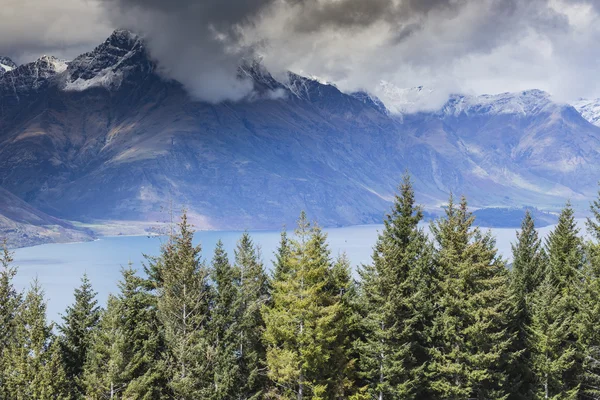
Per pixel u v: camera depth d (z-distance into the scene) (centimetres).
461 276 5203
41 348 4978
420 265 5772
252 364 5747
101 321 5362
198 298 5388
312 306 5188
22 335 4969
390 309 5228
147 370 5222
